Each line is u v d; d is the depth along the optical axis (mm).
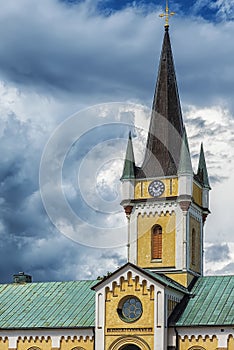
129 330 89500
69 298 99812
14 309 99812
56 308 98000
